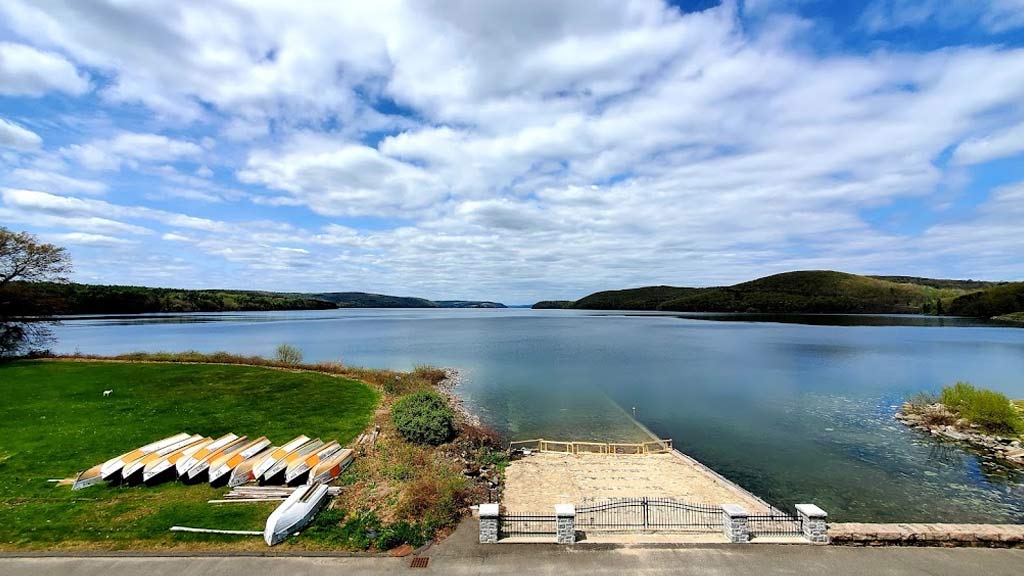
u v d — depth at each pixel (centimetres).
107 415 2561
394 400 3198
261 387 3409
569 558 1234
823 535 1300
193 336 9775
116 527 1375
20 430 2275
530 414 3500
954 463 2430
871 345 8288
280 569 1173
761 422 3253
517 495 1862
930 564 1195
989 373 5234
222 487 1711
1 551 1229
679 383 4747
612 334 11362
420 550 1277
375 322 17775
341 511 1503
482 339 10044
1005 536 1276
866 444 2752
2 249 4266
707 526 1449
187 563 1194
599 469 2197
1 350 4381
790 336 10300
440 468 1955
